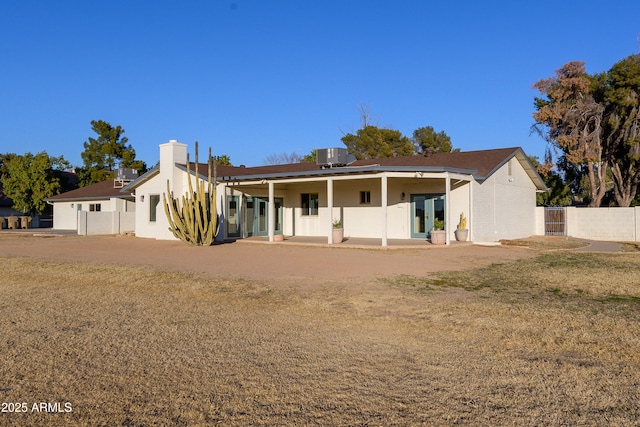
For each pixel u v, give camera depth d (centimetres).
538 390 494
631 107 3042
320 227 2606
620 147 3225
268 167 2914
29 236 2958
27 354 611
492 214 2341
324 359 593
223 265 1454
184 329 734
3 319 800
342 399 475
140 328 740
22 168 4100
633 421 424
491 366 565
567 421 426
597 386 502
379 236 2412
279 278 1203
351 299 947
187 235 2117
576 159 3131
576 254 1789
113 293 1034
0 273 1347
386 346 645
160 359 593
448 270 1347
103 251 1908
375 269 1359
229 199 2389
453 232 2200
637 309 855
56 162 5234
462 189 2177
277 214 2694
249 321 783
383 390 496
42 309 878
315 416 438
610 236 2675
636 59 2978
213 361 586
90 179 4941
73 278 1236
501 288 1077
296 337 690
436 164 2416
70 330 729
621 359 588
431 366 566
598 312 830
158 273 1284
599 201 3266
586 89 3139
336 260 1562
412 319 790
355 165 2605
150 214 2659
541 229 2878
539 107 3462
